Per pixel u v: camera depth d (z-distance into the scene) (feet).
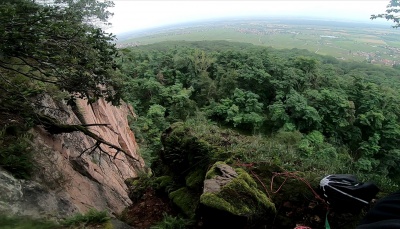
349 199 10.71
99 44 15.61
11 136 17.04
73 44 15.11
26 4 13.93
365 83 88.99
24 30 12.69
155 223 15.81
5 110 18.08
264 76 89.45
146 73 113.60
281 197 12.88
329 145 65.10
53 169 17.81
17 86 18.75
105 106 46.34
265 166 14.94
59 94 24.95
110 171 29.68
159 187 19.36
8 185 13.05
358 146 73.15
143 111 99.71
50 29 13.80
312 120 72.69
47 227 11.72
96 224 12.16
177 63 115.14
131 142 57.93
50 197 14.47
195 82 106.01
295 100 75.46
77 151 24.86
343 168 15.56
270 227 11.93
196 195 15.93
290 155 16.76
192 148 18.43
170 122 89.30
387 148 70.44
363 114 74.13
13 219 11.49
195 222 13.55
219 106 86.58
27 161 15.31
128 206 21.74
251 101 84.69
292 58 107.96
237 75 94.73
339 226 11.43
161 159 23.08
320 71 101.50
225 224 11.18
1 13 11.67
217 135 20.18
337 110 73.31
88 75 17.03
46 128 20.25
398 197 3.07
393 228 2.48
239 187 12.01
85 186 20.86
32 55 14.62
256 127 79.97
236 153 16.74
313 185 13.15
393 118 73.05
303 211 12.32
